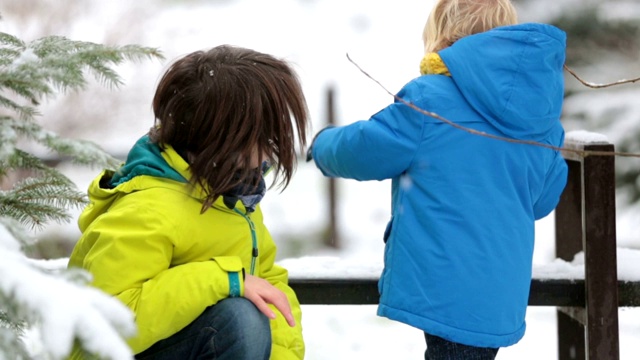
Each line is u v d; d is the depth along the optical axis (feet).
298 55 46.85
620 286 9.79
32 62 5.65
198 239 7.20
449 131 8.61
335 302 9.68
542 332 15.83
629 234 24.03
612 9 21.81
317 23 50.26
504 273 8.52
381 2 52.85
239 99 7.12
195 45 39.27
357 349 14.90
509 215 8.61
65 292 4.35
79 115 29.55
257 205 8.34
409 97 8.69
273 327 7.84
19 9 31.01
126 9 33.81
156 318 6.76
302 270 9.77
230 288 6.93
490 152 8.63
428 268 8.46
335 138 9.12
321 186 30.45
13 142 5.24
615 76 22.15
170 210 7.08
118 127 30.07
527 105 8.62
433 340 8.70
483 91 8.59
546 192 9.30
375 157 8.71
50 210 6.27
